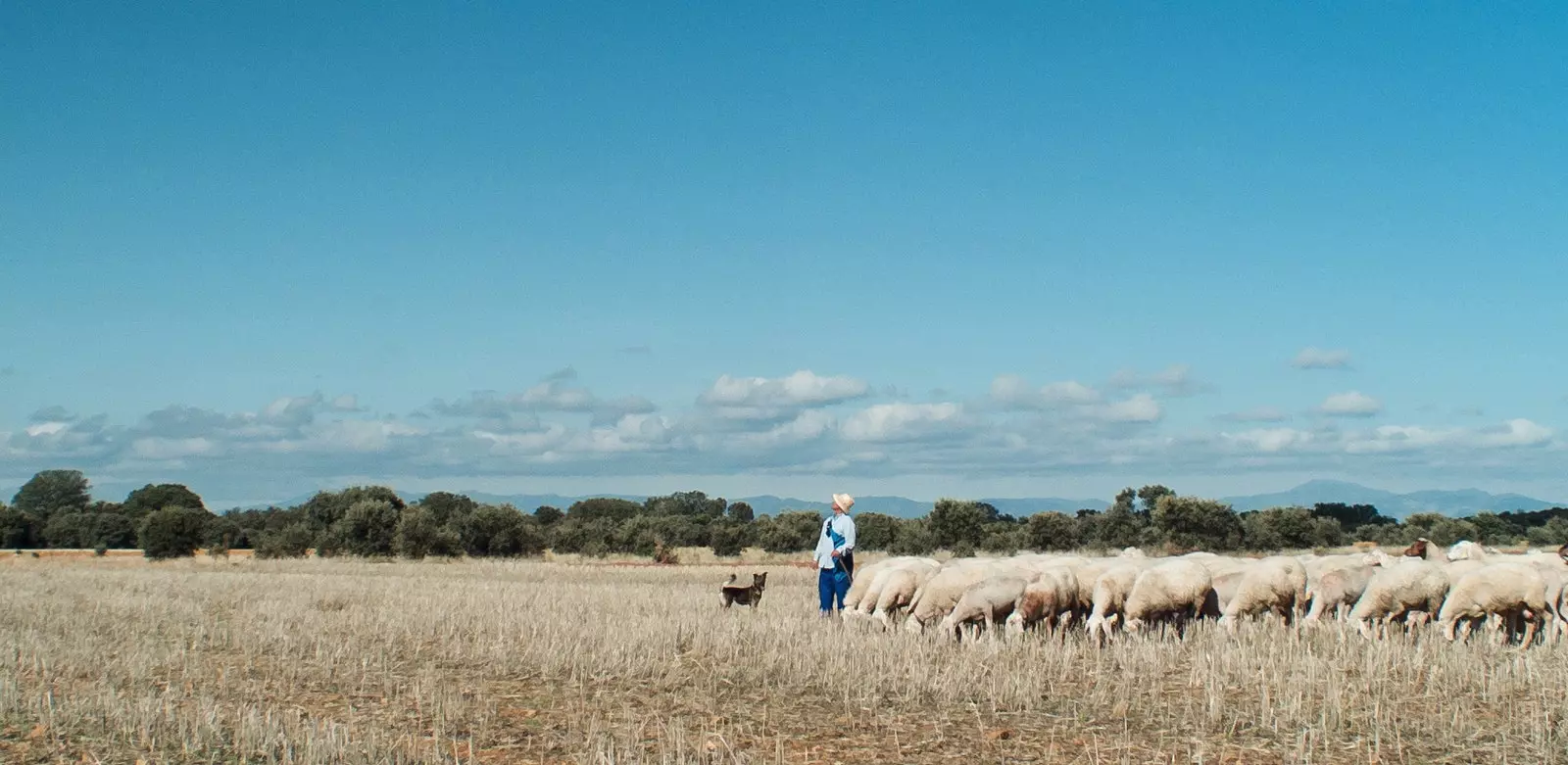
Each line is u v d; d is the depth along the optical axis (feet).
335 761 33.94
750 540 230.27
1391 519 260.42
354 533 202.59
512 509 231.30
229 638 63.31
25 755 34.94
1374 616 62.85
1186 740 37.40
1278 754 35.50
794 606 79.36
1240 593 64.69
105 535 293.84
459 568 158.81
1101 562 66.64
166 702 41.86
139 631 66.74
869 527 218.79
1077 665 51.44
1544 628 61.16
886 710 42.04
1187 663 51.78
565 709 42.60
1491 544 216.33
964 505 206.18
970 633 57.47
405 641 61.21
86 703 41.29
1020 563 64.03
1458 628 64.08
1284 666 48.52
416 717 41.14
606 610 76.07
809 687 46.57
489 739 37.88
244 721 38.04
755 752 35.32
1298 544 200.95
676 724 39.81
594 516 373.20
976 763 34.63
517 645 58.49
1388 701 42.52
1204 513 195.00
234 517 314.76
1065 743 37.01
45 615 75.92
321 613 75.00
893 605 64.54
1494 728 38.70
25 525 297.12
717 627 61.52
